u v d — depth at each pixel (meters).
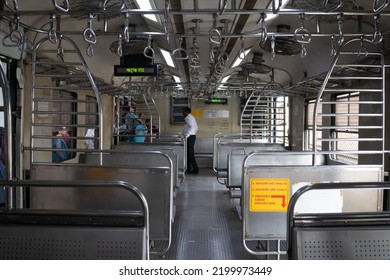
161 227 3.24
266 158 5.67
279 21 4.85
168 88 9.62
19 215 1.90
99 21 4.90
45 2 3.75
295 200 1.88
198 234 4.98
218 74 6.41
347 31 4.92
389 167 4.41
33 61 3.57
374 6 2.29
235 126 12.65
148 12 2.62
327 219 1.86
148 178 3.26
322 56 6.18
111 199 3.31
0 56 4.09
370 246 1.81
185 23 4.20
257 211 3.30
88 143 7.51
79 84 6.09
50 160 5.45
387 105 4.43
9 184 1.95
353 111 5.86
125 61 5.52
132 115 8.99
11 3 3.49
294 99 8.75
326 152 3.46
